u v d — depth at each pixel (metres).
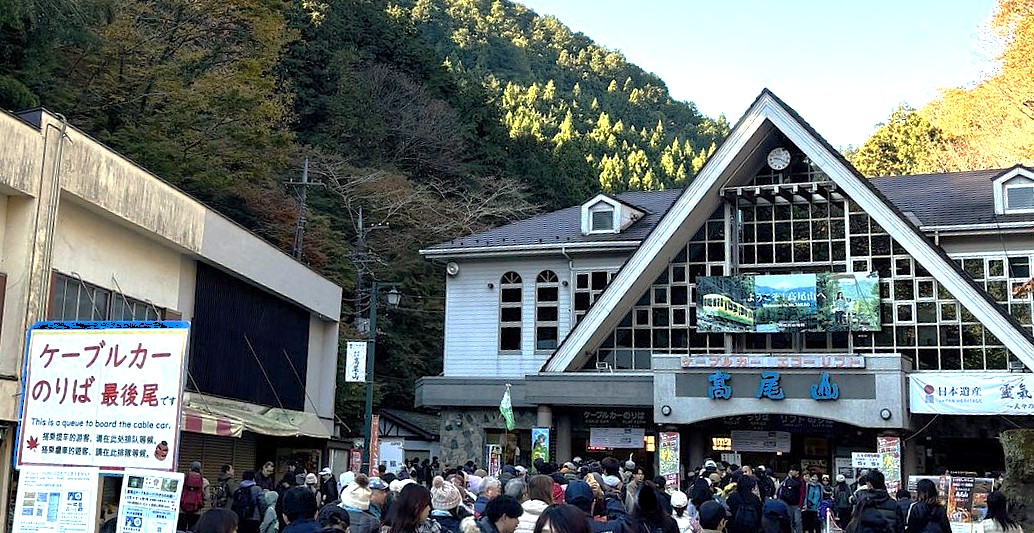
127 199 18.02
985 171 31.41
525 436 28.97
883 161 59.59
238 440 23.36
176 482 6.86
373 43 58.09
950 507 17.72
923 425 25.64
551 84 106.56
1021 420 24.94
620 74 143.62
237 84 36.50
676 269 28.00
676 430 25.95
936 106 51.12
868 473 11.88
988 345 25.09
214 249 21.33
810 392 24.72
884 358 24.36
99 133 30.75
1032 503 17.53
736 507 12.07
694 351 27.48
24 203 15.48
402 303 45.81
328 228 43.41
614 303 26.95
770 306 26.47
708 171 26.34
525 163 59.34
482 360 30.66
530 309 30.52
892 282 26.11
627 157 90.88
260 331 24.20
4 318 15.20
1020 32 38.69
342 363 37.41
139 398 7.04
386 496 10.63
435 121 54.38
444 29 110.12
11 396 14.89
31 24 26.42
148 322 7.12
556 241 30.17
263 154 38.75
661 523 9.00
